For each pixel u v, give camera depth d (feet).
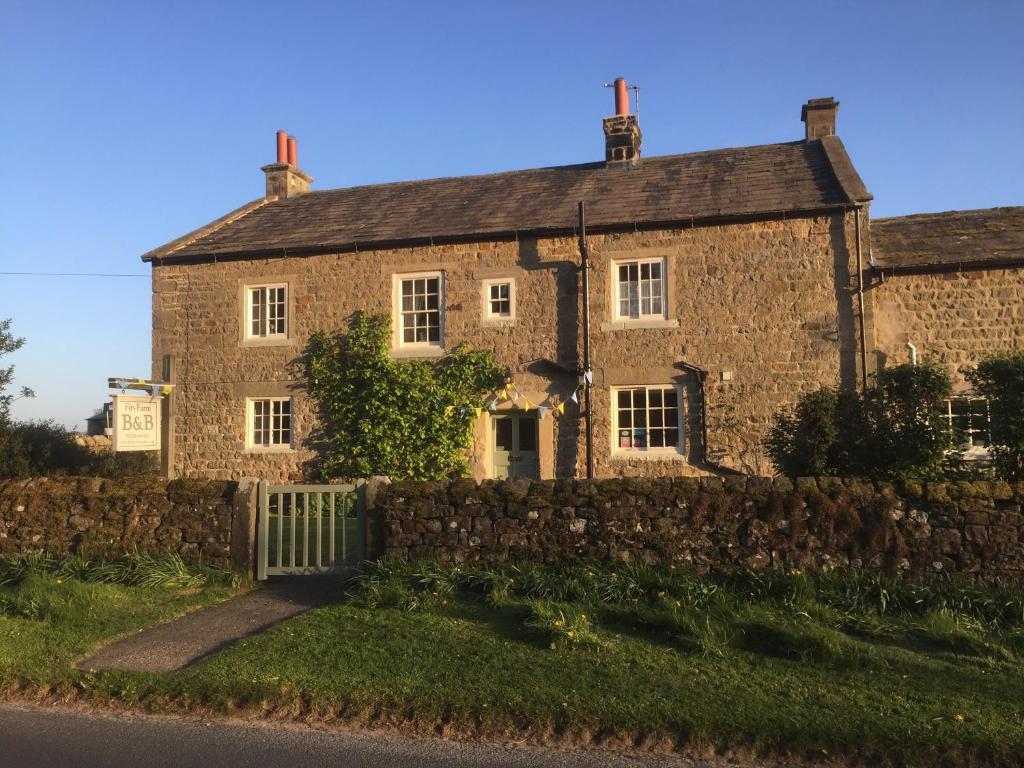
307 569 28.86
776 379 47.34
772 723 16.92
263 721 18.31
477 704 18.13
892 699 18.02
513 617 23.72
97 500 30.66
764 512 25.77
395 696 18.58
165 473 55.77
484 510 27.37
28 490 31.09
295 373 54.49
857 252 46.70
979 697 18.13
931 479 28.27
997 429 28.27
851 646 20.77
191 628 24.18
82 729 17.92
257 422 55.52
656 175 56.65
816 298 47.19
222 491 29.86
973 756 15.83
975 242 47.65
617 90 59.82
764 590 24.53
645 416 49.49
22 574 28.91
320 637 22.40
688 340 48.73
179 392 56.13
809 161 53.72
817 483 25.82
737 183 52.65
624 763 16.12
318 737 17.42
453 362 52.13
